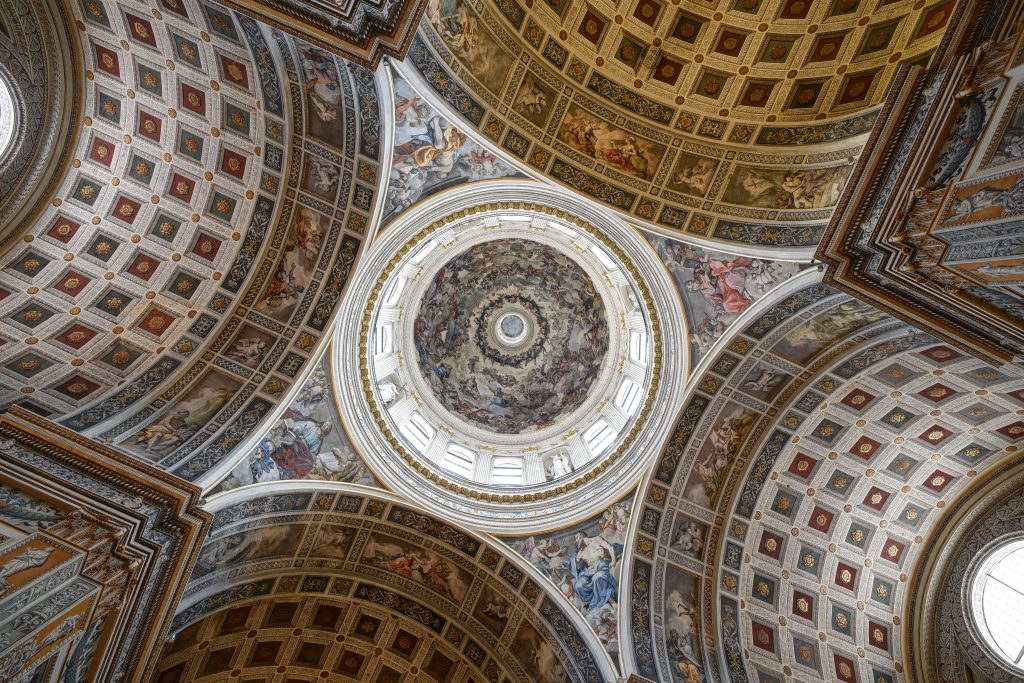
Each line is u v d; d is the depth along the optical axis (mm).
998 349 11688
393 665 20734
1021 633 18188
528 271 27062
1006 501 18828
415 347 25172
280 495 17125
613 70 17062
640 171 17641
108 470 12945
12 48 16078
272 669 20219
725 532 19562
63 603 9930
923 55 15055
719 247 17281
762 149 17000
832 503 19938
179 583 13047
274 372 17531
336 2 9914
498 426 25828
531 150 17281
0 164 16422
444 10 15008
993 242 9102
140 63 16422
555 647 18609
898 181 10664
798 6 16203
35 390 16219
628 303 24516
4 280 17016
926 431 18578
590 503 19625
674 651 18078
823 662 19359
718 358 18266
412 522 19344
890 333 16297
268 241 17531
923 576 19750
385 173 16562
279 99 16031
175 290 17766
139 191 17609
